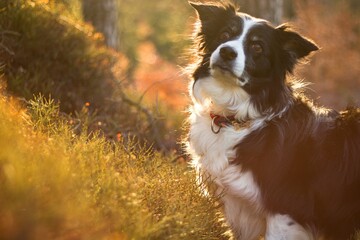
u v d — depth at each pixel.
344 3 22.23
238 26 5.62
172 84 15.48
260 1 12.62
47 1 8.22
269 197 5.33
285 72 5.74
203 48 5.86
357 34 20.83
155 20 26.11
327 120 5.66
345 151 5.47
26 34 7.87
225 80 5.46
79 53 8.30
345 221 5.50
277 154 5.36
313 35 20.41
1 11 7.75
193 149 5.76
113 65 9.05
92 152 5.07
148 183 5.12
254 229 5.64
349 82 19.83
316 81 19.53
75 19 9.22
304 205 5.34
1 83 6.73
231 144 5.47
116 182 4.69
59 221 3.94
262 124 5.50
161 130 8.88
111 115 8.42
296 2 21.64
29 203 3.91
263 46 5.57
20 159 4.23
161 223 4.47
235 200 5.59
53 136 5.24
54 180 4.21
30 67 7.86
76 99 8.09
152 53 22.70
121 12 23.11
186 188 5.29
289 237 5.33
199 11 5.91
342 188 5.45
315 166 5.41
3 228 3.73
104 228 4.21
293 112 5.61
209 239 4.96
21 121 5.16
